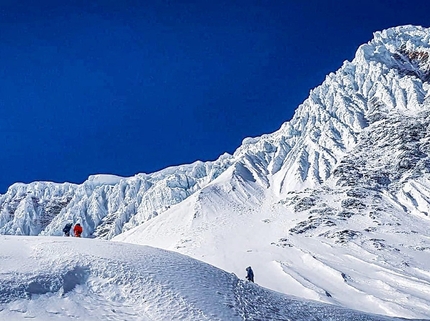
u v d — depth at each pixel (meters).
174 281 20.30
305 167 107.75
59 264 19.34
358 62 143.00
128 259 21.17
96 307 17.56
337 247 67.81
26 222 170.88
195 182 145.62
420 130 104.75
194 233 83.56
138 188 164.88
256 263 62.50
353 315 24.05
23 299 16.84
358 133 113.69
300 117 133.25
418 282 51.06
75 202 169.88
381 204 84.69
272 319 20.19
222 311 18.98
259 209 94.50
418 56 142.38
